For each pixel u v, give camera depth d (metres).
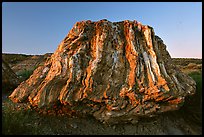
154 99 7.38
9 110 8.26
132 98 7.37
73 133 7.18
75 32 9.05
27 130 6.91
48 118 7.74
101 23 8.97
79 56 8.27
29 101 8.15
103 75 7.88
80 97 7.46
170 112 7.84
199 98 8.58
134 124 7.38
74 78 7.82
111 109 7.35
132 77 7.66
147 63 7.96
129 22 9.04
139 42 8.52
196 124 7.58
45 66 9.29
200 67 17.89
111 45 8.44
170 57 9.02
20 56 32.84
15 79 13.19
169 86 7.49
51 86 7.80
